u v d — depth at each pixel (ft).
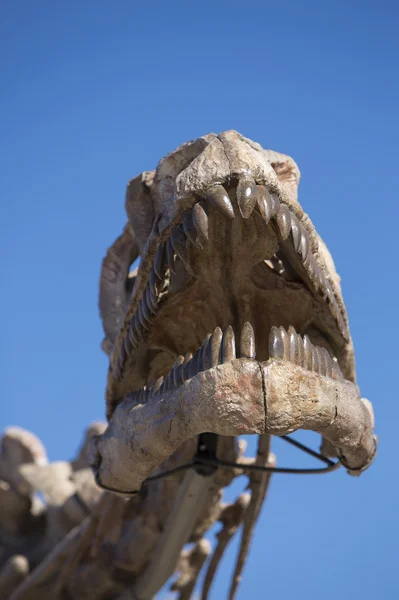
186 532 25.23
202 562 28.89
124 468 19.49
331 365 17.29
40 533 33.37
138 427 18.67
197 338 20.04
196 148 19.90
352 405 17.47
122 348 19.93
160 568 26.71
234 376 16.08
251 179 17.07
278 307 19.52
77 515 31.37
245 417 16.06
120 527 27.96
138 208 21.70
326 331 19.67
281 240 18.21
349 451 18.20
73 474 33.55
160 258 17.98
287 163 20.36
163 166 20.70
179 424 17.01
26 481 33.35
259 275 19.38
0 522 33.32
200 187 17.21
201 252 18.52
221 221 17.93
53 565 29.09
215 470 22.67
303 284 19.16
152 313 18.47
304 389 16.37
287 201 17.62
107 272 24.47
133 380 20.65
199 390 16.31
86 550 28.84
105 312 24.20
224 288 19.12
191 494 23.58
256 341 19.65
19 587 29.53
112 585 28.02
